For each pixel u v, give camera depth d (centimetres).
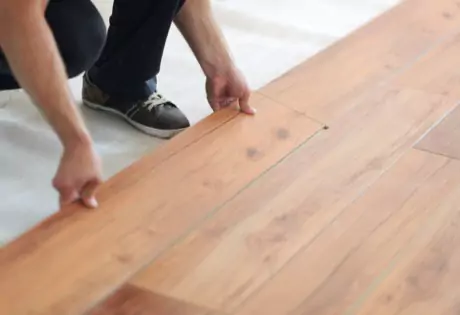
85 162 128
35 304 108
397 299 109
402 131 151
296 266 115
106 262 116
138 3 173
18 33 120
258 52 233
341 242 120
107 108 197
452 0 211
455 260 116
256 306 108
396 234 122
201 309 108
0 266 114
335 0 269
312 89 167
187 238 121
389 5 264
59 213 126
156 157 141
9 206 163
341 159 142
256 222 125
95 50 172
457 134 150
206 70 164
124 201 129
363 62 179
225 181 135
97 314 107
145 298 109
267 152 144
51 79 123
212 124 152
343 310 107
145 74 185
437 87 168
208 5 164
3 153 181
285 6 263
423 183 135
